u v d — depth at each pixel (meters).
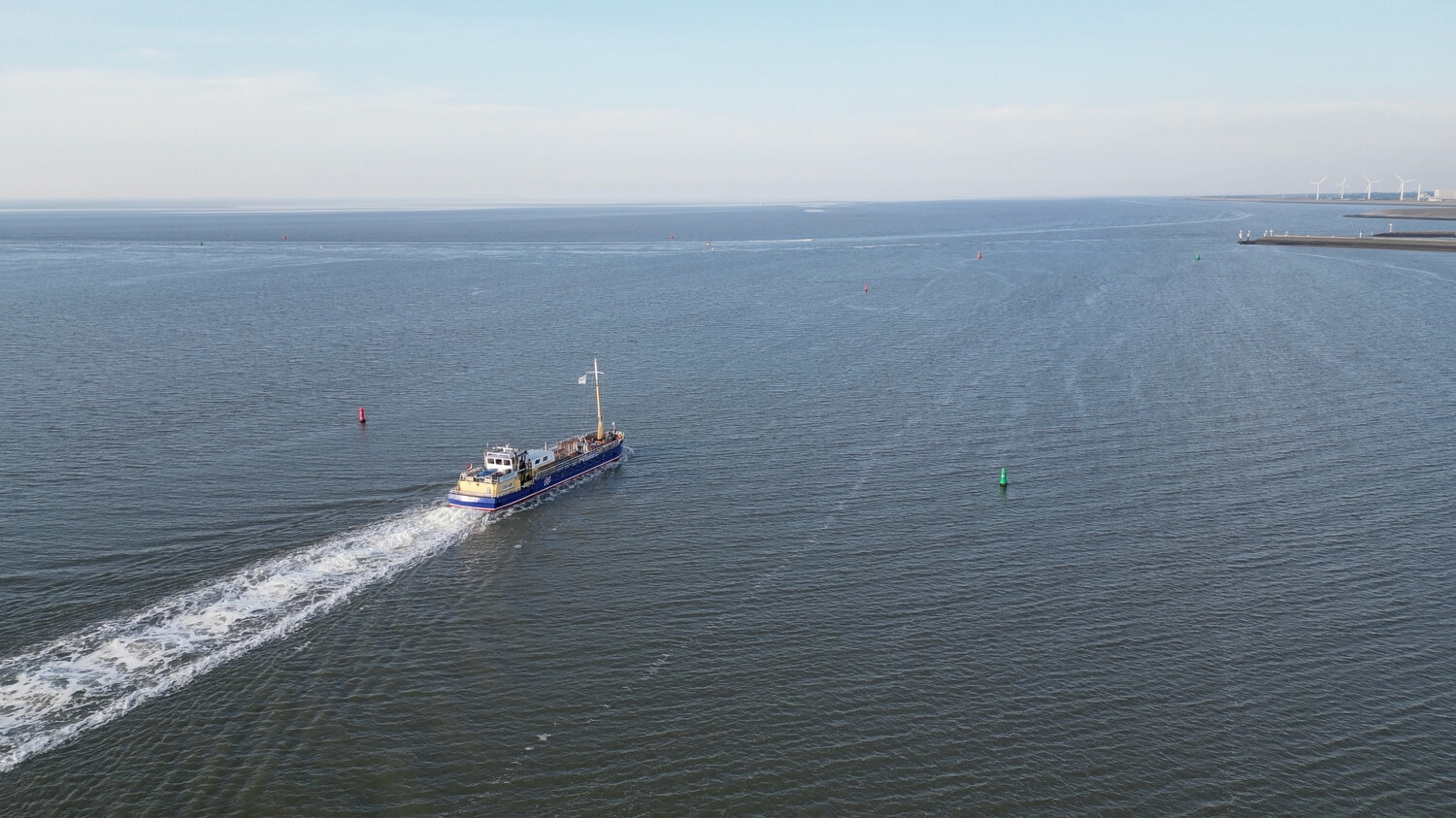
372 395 140.75
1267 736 60.97
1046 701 64.69
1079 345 174.25
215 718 63.09
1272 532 89.94
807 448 116.25
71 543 87.06
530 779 57.78
